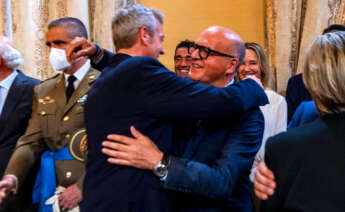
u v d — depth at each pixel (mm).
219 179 1426
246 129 1546
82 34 2033
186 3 3271
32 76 3172
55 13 3156
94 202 1426
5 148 2289
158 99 1404
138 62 1441
